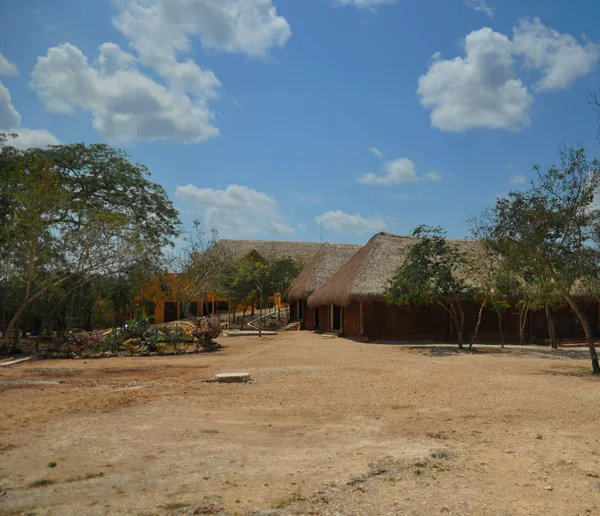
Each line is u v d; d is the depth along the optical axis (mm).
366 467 5676
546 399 9383
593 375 12430
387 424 7688
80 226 19625
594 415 8164
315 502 4742
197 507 4625
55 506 4656
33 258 17562
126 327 20797
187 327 26906
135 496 4887
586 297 19797
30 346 26781
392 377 12227
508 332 25062
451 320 24500
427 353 18188
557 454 6164
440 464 5809
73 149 30234
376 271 24141
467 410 8570
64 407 8812
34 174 19109
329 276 32594
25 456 6078
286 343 22672
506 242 14438
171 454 6176
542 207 13320
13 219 18406
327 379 11977
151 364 15664
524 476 5441
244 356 17625
